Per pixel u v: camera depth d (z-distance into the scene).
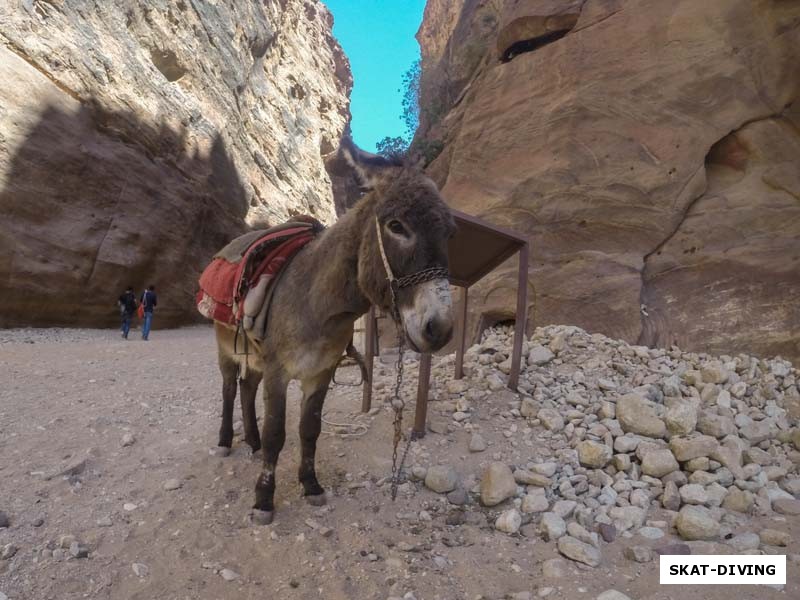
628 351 6.47
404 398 5.72
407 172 2.95
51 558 3.03
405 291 2.78
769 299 6.77
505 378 5.86
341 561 3.17
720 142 8.00
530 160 9.09
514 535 3.49
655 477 4.08
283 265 3.60
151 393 6.29
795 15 7.42
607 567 3.13
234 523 3.53
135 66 20.88
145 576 2.97
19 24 16.20
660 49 8.38
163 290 20.16
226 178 25.97
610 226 8.10
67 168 16.48
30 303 15.16
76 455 4.28
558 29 10.19
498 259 5.75
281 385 3.48
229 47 28.84
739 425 4.80
